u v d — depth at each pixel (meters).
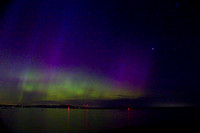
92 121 12.62
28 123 10.96
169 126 10.92
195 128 10.36
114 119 13.95
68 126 10.45
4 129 8.79
